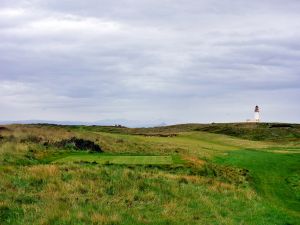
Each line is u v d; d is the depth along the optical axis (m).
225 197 27.20
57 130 66.38
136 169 34.22
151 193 24.39
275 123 150.50
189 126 158.00
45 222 17.31
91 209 19.70
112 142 60.72
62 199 21.42
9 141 46.50
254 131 136.62
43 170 27.61
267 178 42.78
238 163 51.66
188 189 27.31
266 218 22.73
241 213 23.12
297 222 23.14
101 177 27.02
